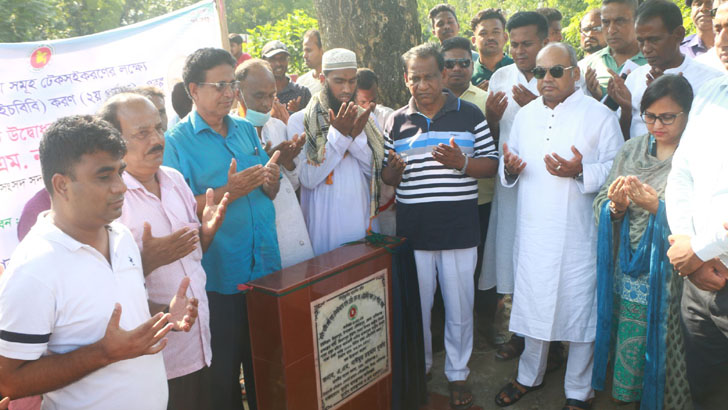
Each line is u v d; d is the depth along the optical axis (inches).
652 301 118.6
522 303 140.9
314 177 140.1
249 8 1288.1
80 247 73.6
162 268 100.3
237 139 123.0
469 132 142.0
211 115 117.0
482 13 209.5
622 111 151.0
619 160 129.3
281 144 129.2
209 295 119.9
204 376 111.9
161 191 103.0
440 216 139.9
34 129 145.5
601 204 127.3
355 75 139.5
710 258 98.7
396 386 135.0
